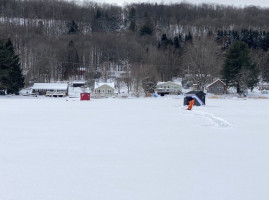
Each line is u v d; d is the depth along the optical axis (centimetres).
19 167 1377
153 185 1167
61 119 3131
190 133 2305
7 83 8975
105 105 5425
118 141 1972
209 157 1573
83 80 13238
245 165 1431
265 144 1897
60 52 13538
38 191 1101
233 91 10750
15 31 15912
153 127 2603
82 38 16062
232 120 3141
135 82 9994
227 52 10000
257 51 13525
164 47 13888
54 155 1594
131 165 1420
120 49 14600
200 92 5616
